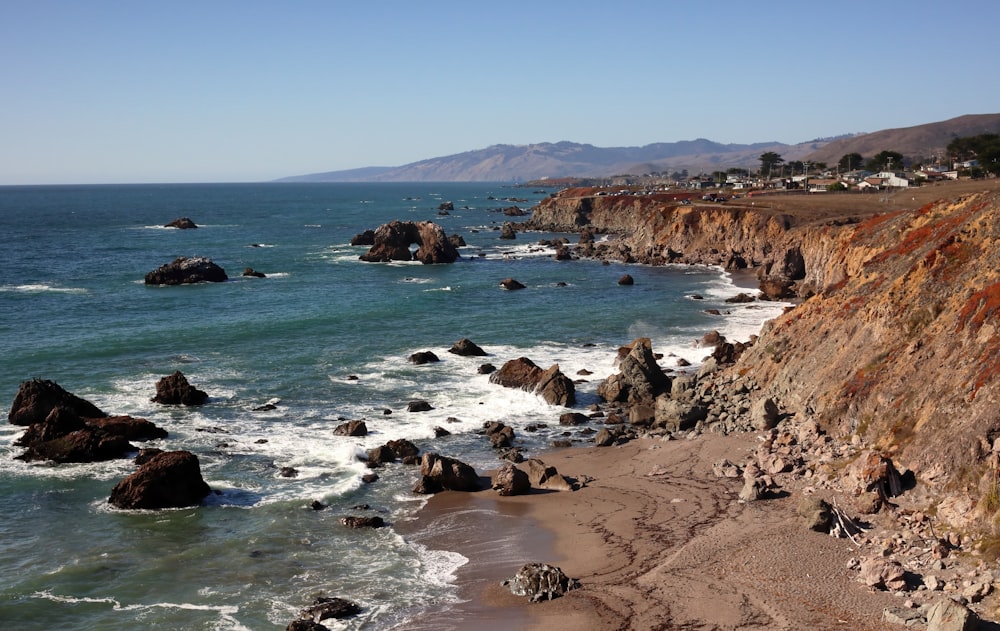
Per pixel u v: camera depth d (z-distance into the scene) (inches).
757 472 1350.9
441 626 946.7
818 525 1119.6
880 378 1441.9
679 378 1914.4
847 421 1429.6
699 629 901.8
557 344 2506.2
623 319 2908.5
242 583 1060.5
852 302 1734.7
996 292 1365.7
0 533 1209.4
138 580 1067.3
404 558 1135.0
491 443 1646.2
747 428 1589.6
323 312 3026.6
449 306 3196.4
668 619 928.3
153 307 3110.2
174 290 3580.2
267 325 2746.1
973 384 1240.8
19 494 1359.5
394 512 1306.6
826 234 3553.2
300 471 1478.8
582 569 1078.4
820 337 1727.4
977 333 1333.7
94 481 1423.5
